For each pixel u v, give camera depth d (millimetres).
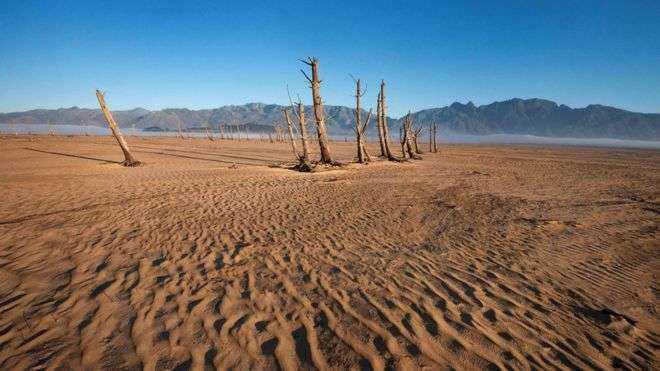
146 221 7516
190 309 3777
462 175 18359
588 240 6816
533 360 3072
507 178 17328
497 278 4871
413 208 9602
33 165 18766
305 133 19062
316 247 6023
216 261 5246
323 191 12156
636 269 5383
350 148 56344
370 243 6363
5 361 2859
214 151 39312
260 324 3514
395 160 25484
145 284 4387
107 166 18766
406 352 3111
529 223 8055
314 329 3447
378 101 26844
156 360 2916
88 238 6230
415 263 5363
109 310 3725
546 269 5258
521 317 3814
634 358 3189
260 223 7602
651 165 31484
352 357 3021
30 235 6328
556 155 45375
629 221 8438
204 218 7914
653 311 4102
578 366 3025
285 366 2883
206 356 2984
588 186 15008
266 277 4688
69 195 10242
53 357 2934
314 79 19969
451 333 3439
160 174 15820
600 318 3869
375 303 4016
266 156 32625
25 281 4418
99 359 2916
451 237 6875
